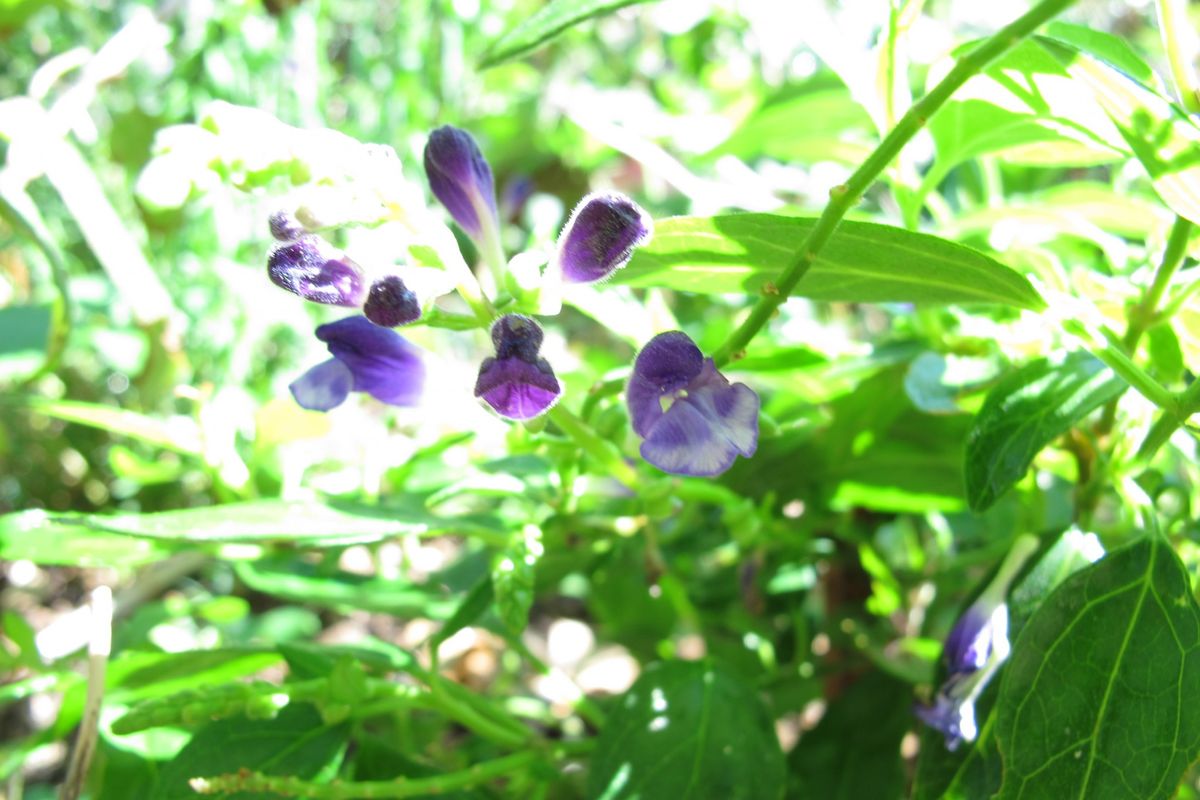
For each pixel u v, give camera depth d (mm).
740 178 241
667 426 123
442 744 264
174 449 207
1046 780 121
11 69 326
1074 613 125
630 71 419
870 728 191
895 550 248
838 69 159
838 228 122
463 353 307
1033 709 123
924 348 177
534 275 127
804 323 210
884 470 191
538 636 328
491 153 418
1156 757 120
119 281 230
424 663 278
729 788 153
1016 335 155
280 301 269
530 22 145
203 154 112
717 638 216
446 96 336
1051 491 211
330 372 143
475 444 216
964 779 143
